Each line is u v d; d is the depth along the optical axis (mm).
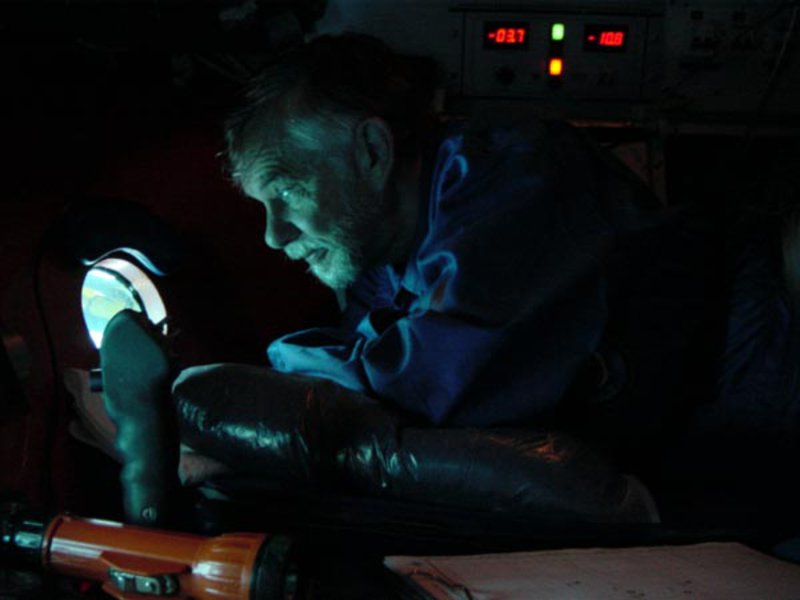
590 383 1365
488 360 1230
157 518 979
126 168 1512
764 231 1429
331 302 2115
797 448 1360
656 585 879
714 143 2398
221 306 1763
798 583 895
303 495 1132
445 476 1130
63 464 1336
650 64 2352
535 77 2334
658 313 1398
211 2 1740
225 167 1594
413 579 867
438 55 2303
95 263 1457
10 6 1405
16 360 1069
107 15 1555
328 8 2223
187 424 1188
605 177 1474
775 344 1372
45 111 1402
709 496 1336
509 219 1305
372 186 1387
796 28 2328
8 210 1284
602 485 1138
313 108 1320
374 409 1208
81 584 935
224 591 812
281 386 1188
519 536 1070
